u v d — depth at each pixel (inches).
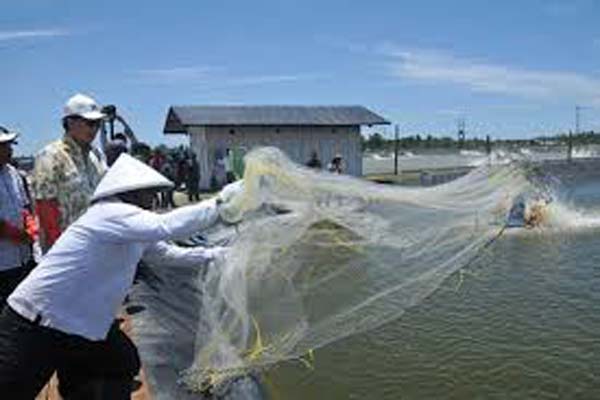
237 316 235.1
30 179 279.1
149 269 249.3
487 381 307.4
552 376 314.5
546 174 300.5
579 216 722.2
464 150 1824.6
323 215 234.5
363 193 239.6
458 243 237.3
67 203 253.0
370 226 236.1
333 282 233.9
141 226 182.2
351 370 310.0
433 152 1850.4
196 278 249.4
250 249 231.9
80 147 258.5
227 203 209.0
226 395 247.8
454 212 243.3
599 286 477.7
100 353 190.2
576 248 615.5
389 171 1534.2
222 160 1347.2
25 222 269.4
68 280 182.2
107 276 185.0
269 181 229.9
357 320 233.5
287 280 233.1
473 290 463.8
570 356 339.0
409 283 233.9
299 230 232.4
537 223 670.5
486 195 248.4
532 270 532.1
